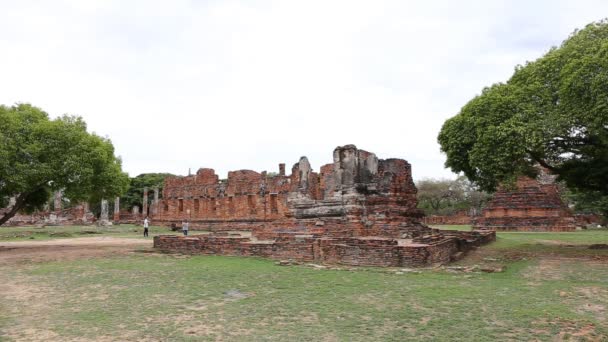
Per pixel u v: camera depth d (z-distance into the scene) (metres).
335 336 7.95
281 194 50.22
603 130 17.33
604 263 17.48
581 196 56.97
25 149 24.28
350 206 24.53
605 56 16.70
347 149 25.86
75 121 28.42
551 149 21.73
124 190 32.41
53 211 70.00
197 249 21.72
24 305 10.58
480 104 21.42
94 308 10.20
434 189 85.81
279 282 13.22
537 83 20.02
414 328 8.38
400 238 23.08
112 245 28.52
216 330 8.38
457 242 21.36
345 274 14.47
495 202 51.16
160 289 12.39
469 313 9.40
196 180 60.78
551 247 24.83
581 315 9.20
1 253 23.27
